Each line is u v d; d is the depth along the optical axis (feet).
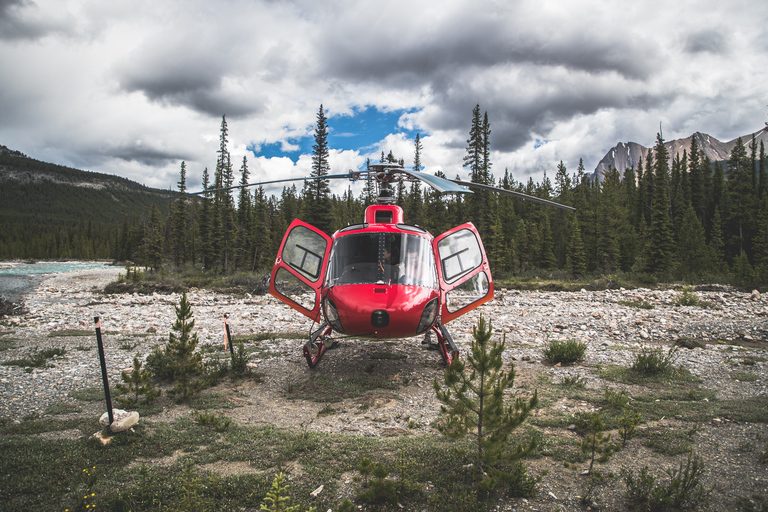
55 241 401.90
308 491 11.32
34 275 171.73
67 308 68.64
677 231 172.65
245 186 22.97
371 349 31.42
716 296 74.90
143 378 18.76
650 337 41.81
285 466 12.88
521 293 92.32
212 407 19.08
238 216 189.16
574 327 46.68
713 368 25.94
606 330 45.27
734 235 173.27
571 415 17.42
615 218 187.52
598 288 104.68
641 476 11.16
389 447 14.19
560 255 193.26
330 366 26.76
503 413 12.10
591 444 12.05
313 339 25.16
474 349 12.49
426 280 22.56
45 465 12.68
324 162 148.87
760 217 158.40
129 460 13.28
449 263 25.48
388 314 19.98
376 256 22.62
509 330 43.45
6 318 56.29
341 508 9.62
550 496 11.23
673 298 72.08
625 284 108.17
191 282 112.98
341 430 16.47
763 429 15.40
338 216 237.66
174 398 20.13
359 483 11.75
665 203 132.98
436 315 22.75
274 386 22.82
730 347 34.78
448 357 25.84
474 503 10.66
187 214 208.54
